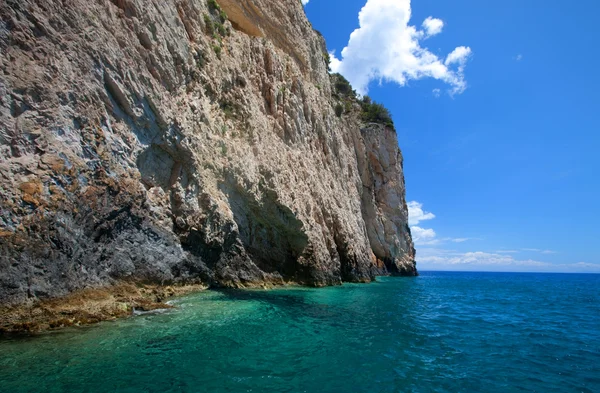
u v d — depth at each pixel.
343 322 12.16
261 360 7.33
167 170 13.48
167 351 7.22
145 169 12.41
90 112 9.63
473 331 12.50
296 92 26.75
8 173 7.34
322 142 31.61
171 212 13.09
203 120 15.73
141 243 11.12
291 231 21.39
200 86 16.16
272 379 6.37
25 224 7.38
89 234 9.07
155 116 12.58
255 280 18.55
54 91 8.61
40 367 5.91
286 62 27.09
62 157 8.46
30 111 8.04
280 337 9.23
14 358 6.17
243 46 21.78
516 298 26.97
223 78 18.34
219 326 9.45
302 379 6.51
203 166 15.22
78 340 7.22
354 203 36.81
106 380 5.66
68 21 9.41
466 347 10.05
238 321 10.24
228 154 16.92
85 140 9.30
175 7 15.22
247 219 18.86
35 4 8.53
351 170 40.09
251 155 18.64
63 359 6.31
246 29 24.92
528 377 7.66
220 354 7.36
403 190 52.00
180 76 14.75
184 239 13.41
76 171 8.79
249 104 19.80
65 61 9.10
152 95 12.39
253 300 13.89
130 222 10.77
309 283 22.45
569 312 19.11
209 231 14.75
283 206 19.98
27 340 6.97
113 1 11.96
